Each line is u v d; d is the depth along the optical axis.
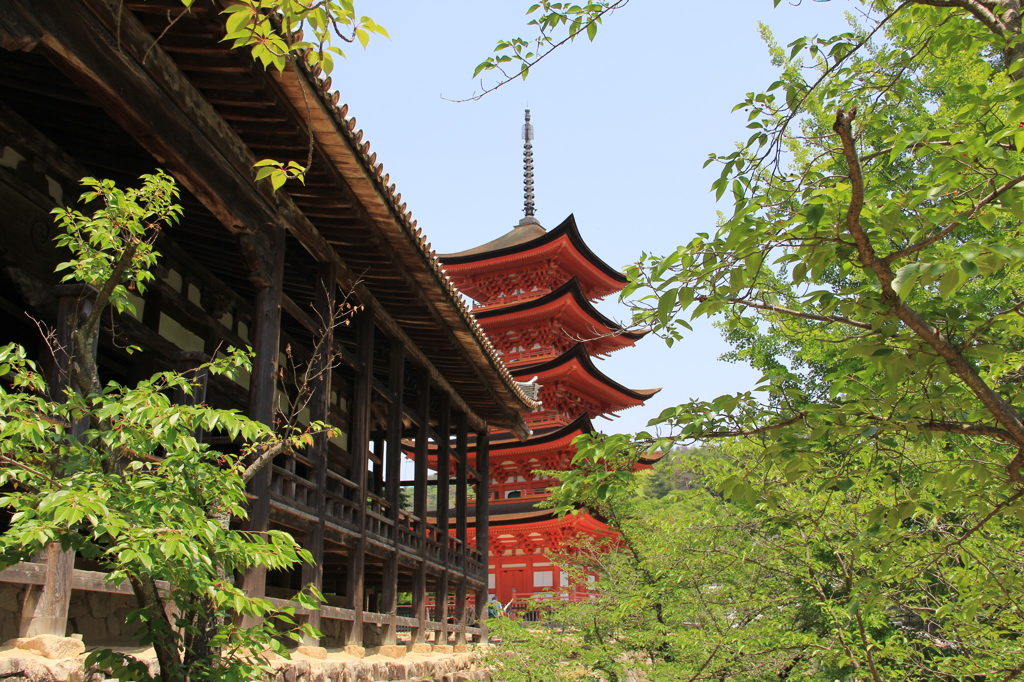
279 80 9.37
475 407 22.58
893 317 4.85
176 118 9.16
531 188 50.25
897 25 6.89
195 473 5.81
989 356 4.82
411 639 16.70
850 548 6.98
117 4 8.05
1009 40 5.27
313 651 11.09
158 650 5.57
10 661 6.26
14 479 5.19
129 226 6.01
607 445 5.53
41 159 10.34
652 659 14.32
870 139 6.00
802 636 10.35
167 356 12.53
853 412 5.19
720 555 12.21
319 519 12.33
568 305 39.53
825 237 4.59
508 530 35.56
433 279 15.09
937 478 5.65
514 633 14.74
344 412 19.52
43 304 10.10
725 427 5.38
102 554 5.32
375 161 11.70
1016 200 4.37
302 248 14.03
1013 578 6.59
